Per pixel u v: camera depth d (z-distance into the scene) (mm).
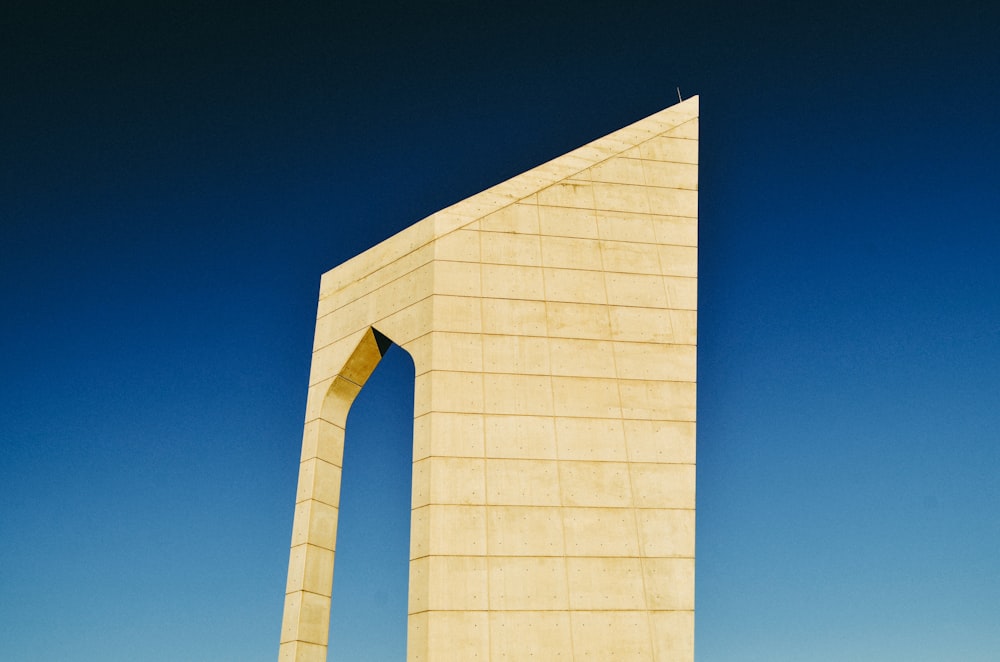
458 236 23109
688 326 22859
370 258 25000
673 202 24312
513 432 21062
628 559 20203
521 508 20344
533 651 19125
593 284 22953
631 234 23703
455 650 18906
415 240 23672
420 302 22750
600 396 21734
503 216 23453
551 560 19938
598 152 24594
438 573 19484
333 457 24641
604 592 19828
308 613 22297
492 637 19109
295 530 23547
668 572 20219
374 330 24125
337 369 24688
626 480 20969
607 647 19359
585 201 23922
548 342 22141
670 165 24766
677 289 23250
